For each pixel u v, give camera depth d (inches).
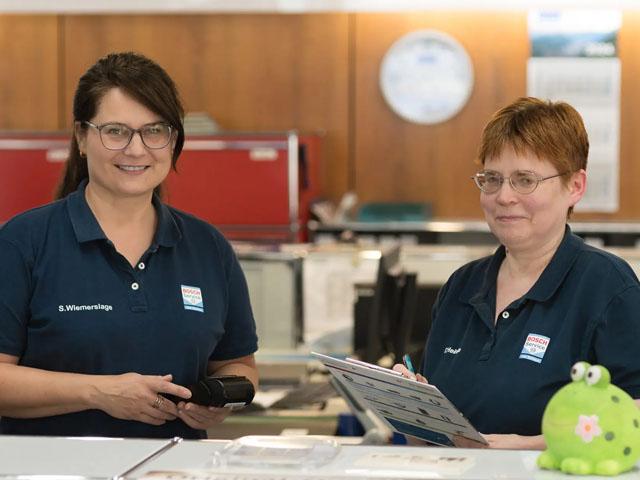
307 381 177.6
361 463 68.9
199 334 97.8
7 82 370.6
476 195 357.7
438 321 98.7
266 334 181.9
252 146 320.2
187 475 65.7
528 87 352.8
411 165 360.2
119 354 94.6
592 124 351.9
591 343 87.5
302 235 330.3
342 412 145.7
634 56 349.1
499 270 95.8
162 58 366.3
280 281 180.5
